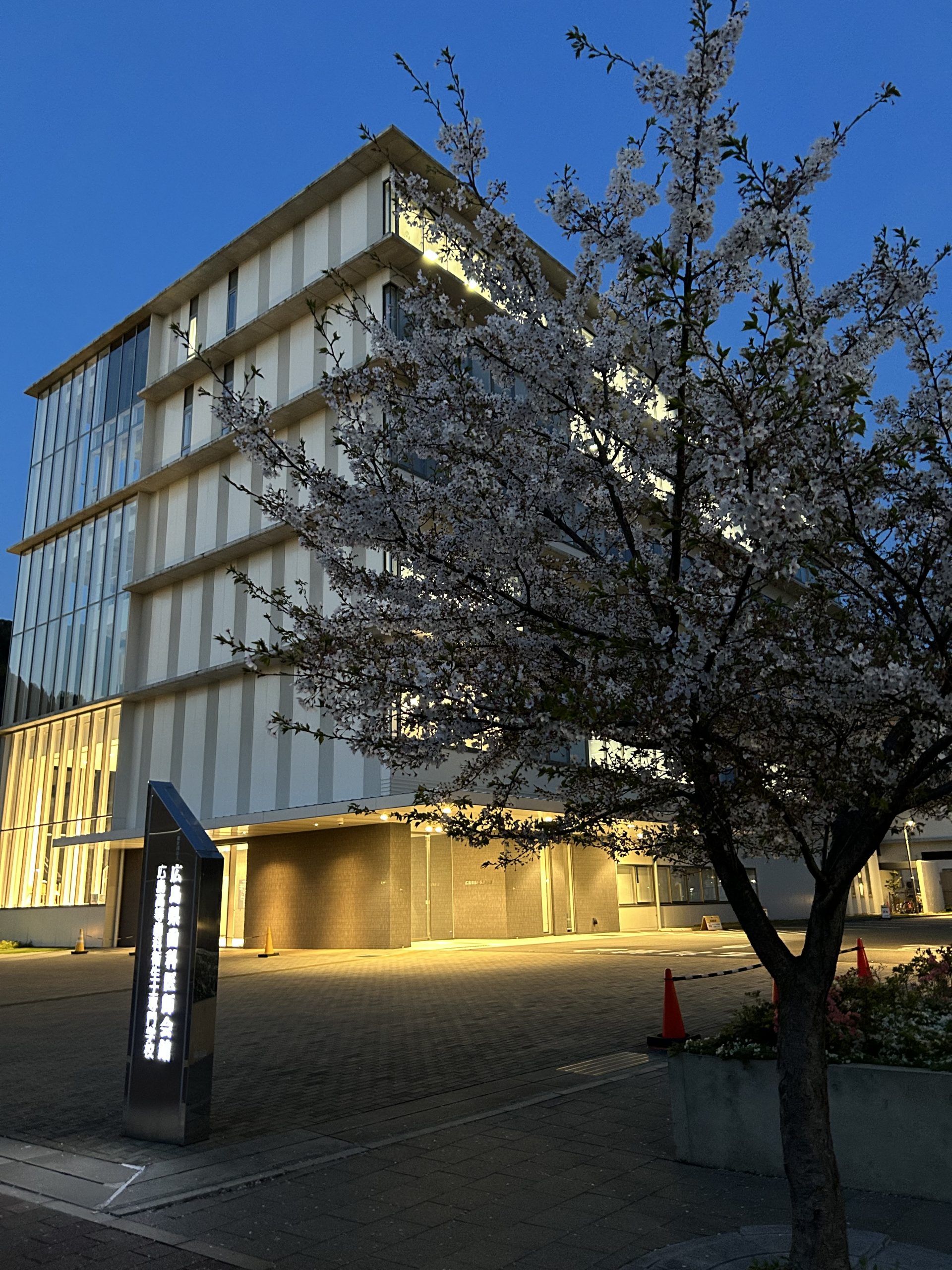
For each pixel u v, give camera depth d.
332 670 4.79
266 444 4.99
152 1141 6.66
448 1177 5.74
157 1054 6.84
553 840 4.92
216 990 6.98
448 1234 4.81
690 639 3.73
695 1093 6.06
